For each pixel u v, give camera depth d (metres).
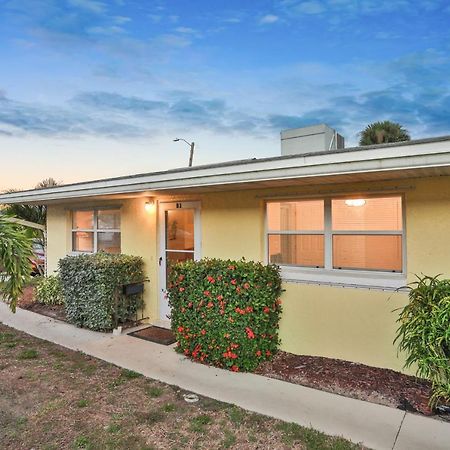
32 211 10.78
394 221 4.54
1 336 6.09
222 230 5.88
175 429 3.35
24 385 4.25
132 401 3.87
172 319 5.30
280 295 5.24
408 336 3.65
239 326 4.61
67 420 3.51
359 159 3.66
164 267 6.77
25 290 9.54
